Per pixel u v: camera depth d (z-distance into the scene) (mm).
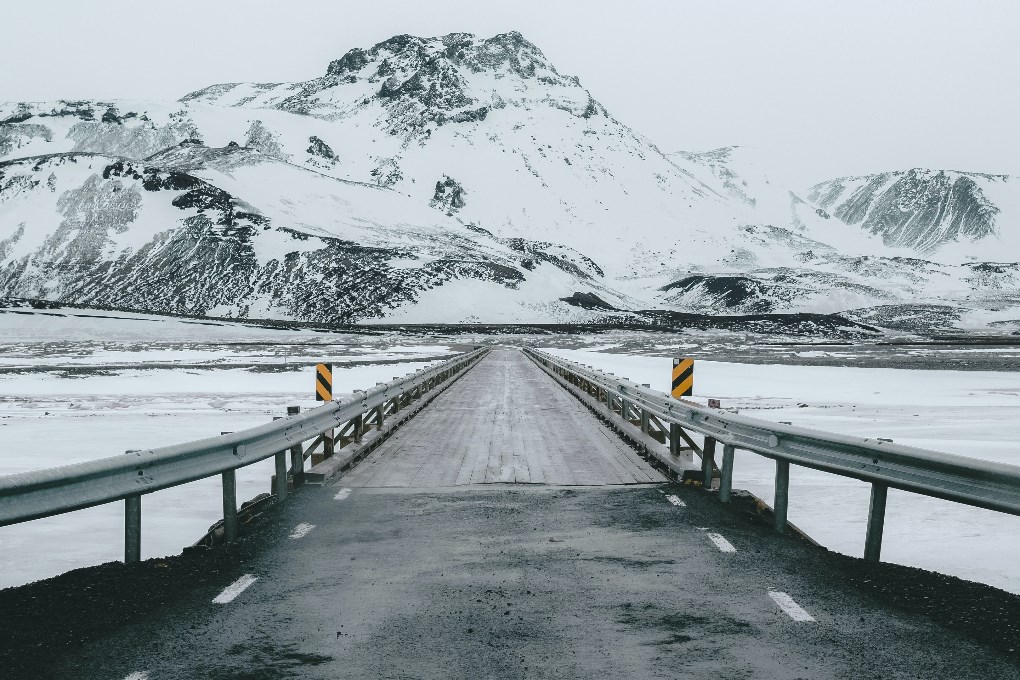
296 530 8375
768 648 5051
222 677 4617
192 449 7117
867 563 7062
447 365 31938
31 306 152125
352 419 13680
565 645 5113
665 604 5945
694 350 91250
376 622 5559
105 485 6090
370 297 181125
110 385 36344
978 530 9656
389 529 8422
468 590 6309
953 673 4648
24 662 4820
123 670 4711
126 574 6645
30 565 8117
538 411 21375
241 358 64750
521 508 9453
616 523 8703
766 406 26906
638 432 14961
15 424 20516
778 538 8055
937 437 17922
